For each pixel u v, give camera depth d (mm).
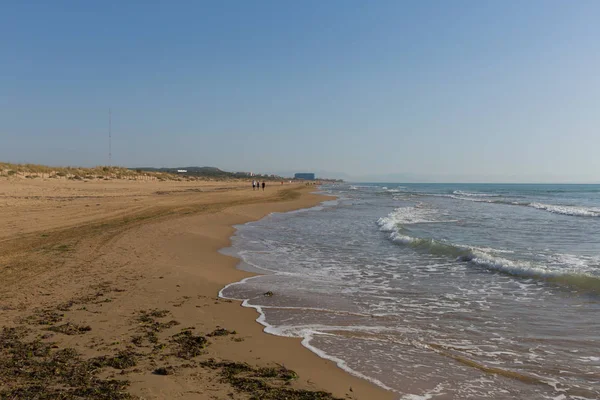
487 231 20141
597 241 16859
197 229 19062
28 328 6195
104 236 15180
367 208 37812
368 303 8539
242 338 6297
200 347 5793
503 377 5215
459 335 6703
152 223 19484
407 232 19500
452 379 5141
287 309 8039
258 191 64500
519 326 7109
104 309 7320
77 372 4758
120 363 5066
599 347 6156
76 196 34031
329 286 9969
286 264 12664
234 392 4465
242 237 18188
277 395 4453
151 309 7508
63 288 8570
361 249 15352
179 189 58094
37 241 13766
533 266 11086
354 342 6344
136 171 90000
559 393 4828
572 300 8562
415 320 7461
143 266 10945
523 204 42688
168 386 4516
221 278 10508
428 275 11133
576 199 56031
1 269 9938
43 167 59531
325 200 51312
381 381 5031
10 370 4746
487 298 8867
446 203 45656
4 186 37625
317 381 4918
